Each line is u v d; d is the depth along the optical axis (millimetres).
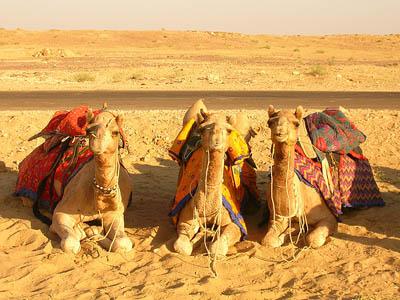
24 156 12625
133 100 20938
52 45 86125
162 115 15250
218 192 7137
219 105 19406
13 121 14391
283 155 7066
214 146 6688
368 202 9148
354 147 8922
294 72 34531
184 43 91750
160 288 6363
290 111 7012
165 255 7305
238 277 6750
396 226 8484
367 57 65625
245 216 9023
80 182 7684
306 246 7578
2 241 7844
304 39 109000
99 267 6984
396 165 12336
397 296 6184
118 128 6855
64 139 8922
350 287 6410
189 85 27750
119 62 47938
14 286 6426
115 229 7535
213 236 7441
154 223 8594
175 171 11805
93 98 21531
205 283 6480
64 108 18250
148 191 10336
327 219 7871
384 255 7301
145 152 12914
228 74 34844
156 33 102812
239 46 88812
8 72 35594
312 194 7816
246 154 8266
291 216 7480
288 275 6754
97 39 94750
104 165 6930
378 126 14195
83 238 7598
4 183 10719
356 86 28266
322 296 6191
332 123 8727
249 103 20109
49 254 7250
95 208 7457
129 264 7055
